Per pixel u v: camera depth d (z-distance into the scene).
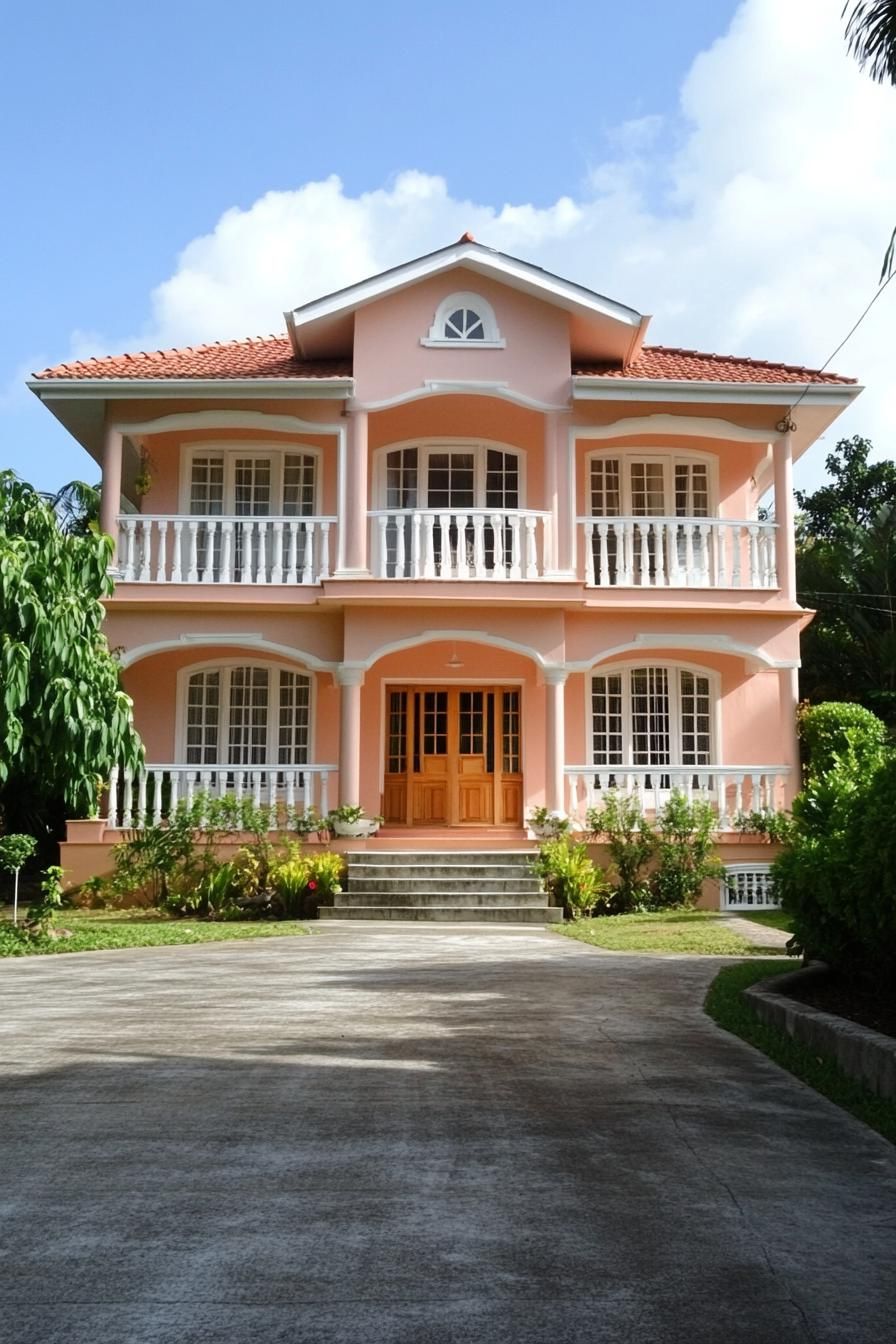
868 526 28.62
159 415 18.84
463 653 19.80
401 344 19.11
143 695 19.70
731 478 20.44
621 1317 3.52
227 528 18.77
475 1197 4.57
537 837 17.98
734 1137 5.49
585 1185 4.74
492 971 10.95
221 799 17.30
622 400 18.92
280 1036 7.77
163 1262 3.91
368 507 20.06
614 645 18.84
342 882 16.91
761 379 19.25
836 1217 4.43
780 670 19.05
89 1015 8.57
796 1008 7.82
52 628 12.52
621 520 19.02
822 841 8.68
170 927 14.62
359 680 18.23
